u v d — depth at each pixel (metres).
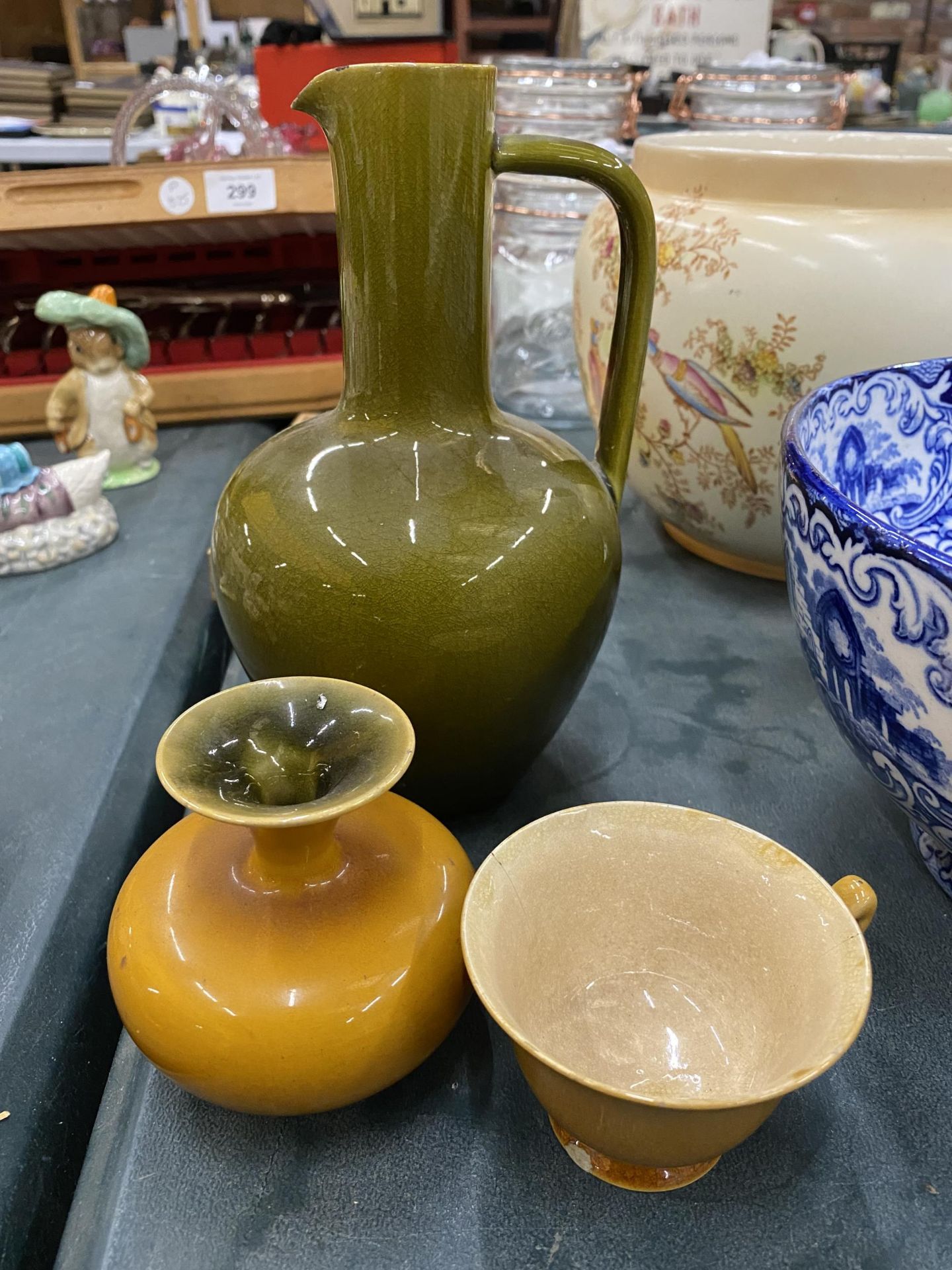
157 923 0.37
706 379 0.64
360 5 1.40
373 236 0.44
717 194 0.64
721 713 0.65
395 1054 0.36
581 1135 0.33
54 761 0.60
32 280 1.12
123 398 0.98
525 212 1.12
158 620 0.77
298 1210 0.36
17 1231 0.38
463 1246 0.35
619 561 0.52
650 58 1.57
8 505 0.82
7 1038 0.42
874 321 0.58
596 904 0.41
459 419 0.47
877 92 1.70
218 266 1.17
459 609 0.43
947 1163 0.38
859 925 0.39
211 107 1.20
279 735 0.37
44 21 2.44
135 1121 0.39
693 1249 0.35
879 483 0.56
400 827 0.41
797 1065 0.31
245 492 0.48
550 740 0.54
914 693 0.36
